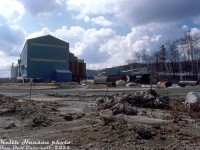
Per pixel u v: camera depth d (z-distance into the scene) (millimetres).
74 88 62531
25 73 102625
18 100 28312
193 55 113938
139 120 17891
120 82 71812
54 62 103938
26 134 13859
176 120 18656
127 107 21172
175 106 25188
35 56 101375
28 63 100500
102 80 78062
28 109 20203
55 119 17531
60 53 105000
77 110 22578
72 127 15383
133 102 25047
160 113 22094
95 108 23578
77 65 113562
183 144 12461
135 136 12977
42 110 20469
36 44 101625
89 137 12820
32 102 26875
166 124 17094
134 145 11930
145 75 79062
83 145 11656
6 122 17031
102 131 13727
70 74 103750
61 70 103875
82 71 115875
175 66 120562
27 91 50688
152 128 14938
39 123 16234
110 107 22828
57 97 37375
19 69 112938
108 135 13062
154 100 25406
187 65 117250
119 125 14438
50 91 50531
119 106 21219
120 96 25969
